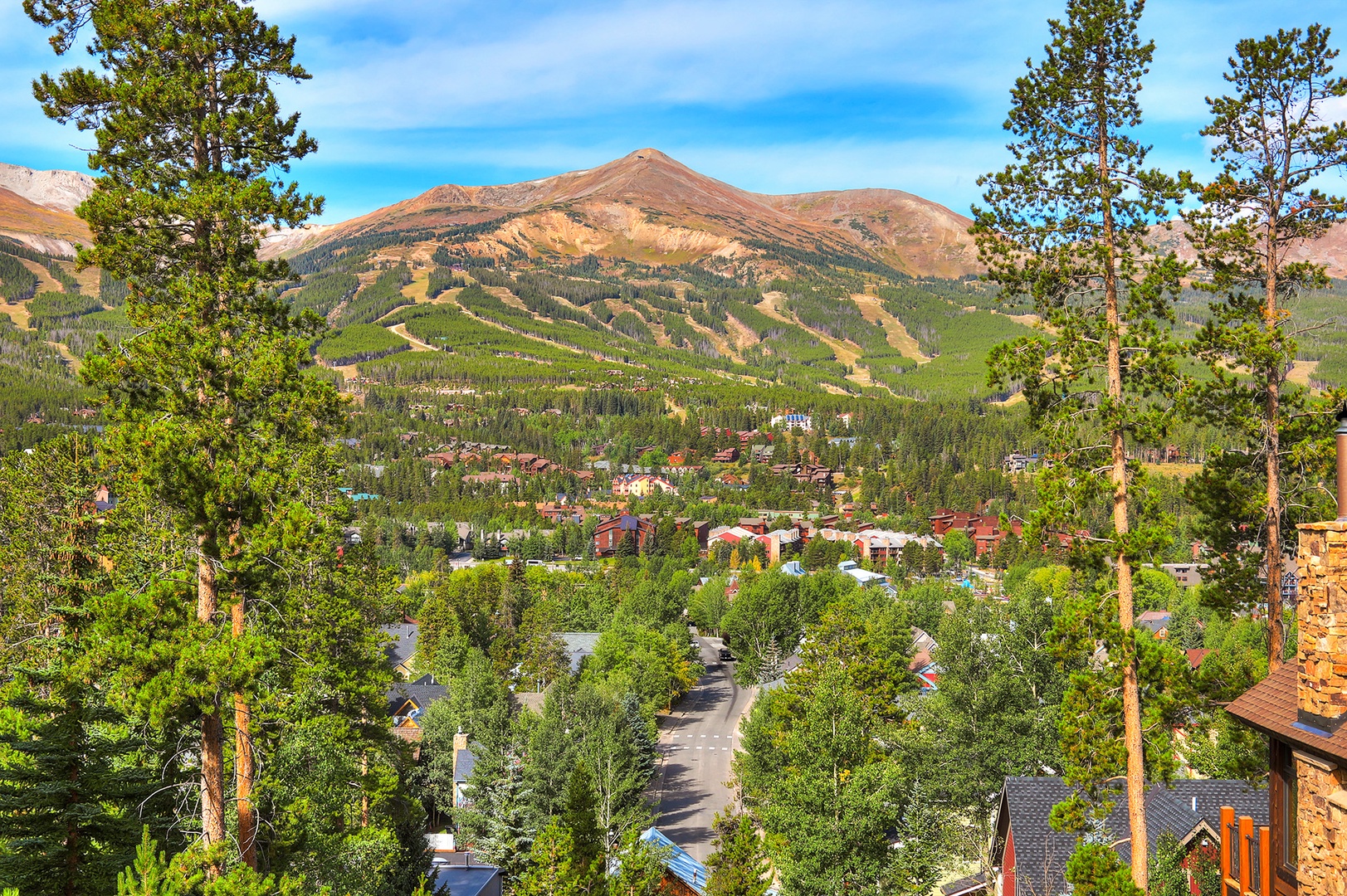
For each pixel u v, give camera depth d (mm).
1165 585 127625
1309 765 15289
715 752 88312
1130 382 26625
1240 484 29078
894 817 42781
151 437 23984
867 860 40969
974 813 51031
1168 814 33031
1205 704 27422
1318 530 15539
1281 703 16906
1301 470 27922
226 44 31953
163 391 29297
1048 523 25781
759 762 62656
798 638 114938
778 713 65250
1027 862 34531
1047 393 27000
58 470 53938
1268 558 28516
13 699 23703
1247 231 28047
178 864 20047
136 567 30844
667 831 67625
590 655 104312
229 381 29578
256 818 28062
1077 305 26844
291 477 29578
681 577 157875
